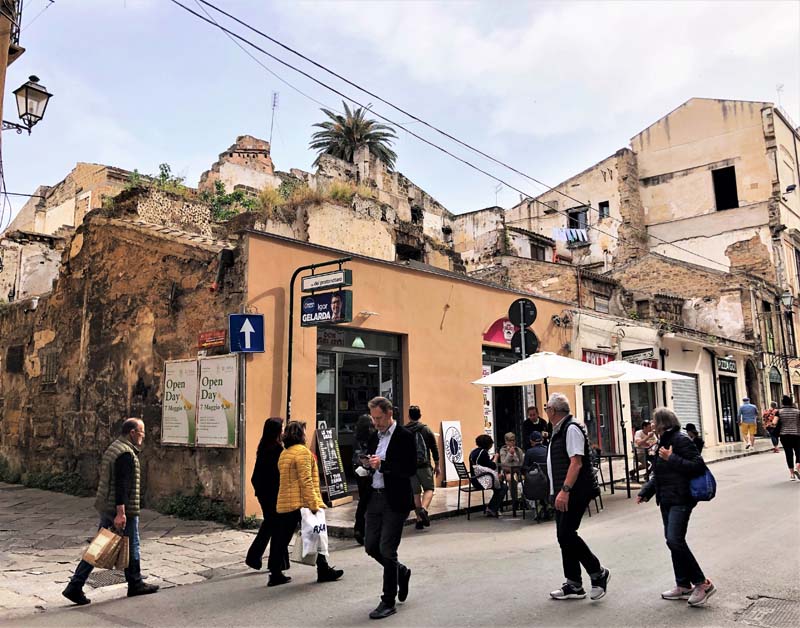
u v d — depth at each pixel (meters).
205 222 17.02
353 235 18.92
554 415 6.06
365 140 39.81
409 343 13.55
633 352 20.31
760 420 28.91
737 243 34.44
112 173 27.17
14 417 15.80
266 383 10.64
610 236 34.28
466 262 30.67
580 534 8.77
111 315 13.22
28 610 6.11
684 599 5.58
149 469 11.70
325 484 11.14
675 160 37.06
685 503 5.66
